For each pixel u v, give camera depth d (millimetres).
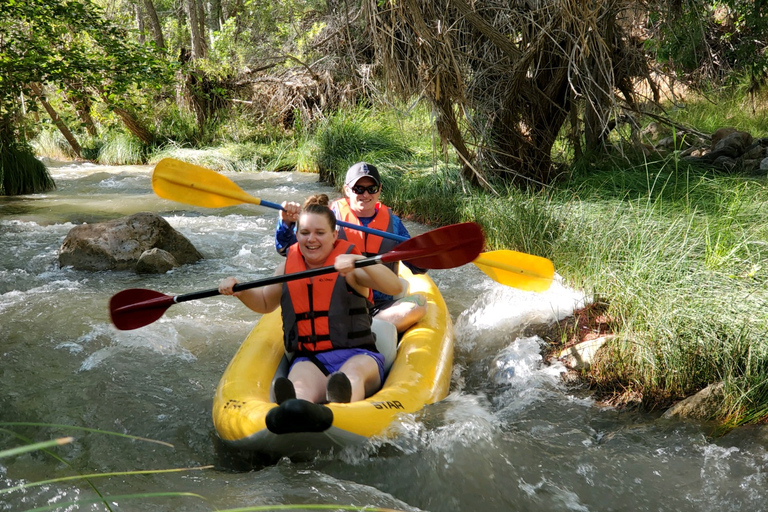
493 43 6840
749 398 2975
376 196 4070
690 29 8227
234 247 6695
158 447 2934
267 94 15641
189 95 15531
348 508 2336
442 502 2469
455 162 9047
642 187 6898
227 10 21812
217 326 4445
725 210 5387
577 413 3189
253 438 2656
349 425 2625
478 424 2945
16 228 7477
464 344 4176
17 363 3805
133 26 19594
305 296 3068
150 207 9141
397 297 3984
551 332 4047
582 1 5941
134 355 3932
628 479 2596
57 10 9539
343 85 14047
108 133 15266
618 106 7516
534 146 7629
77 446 2926
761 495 2424
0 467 2717
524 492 2523
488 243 6027
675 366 3264
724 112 11164
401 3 6176
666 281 3947
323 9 16047
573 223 5609
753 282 3773
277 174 12773
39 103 13914
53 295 5062
